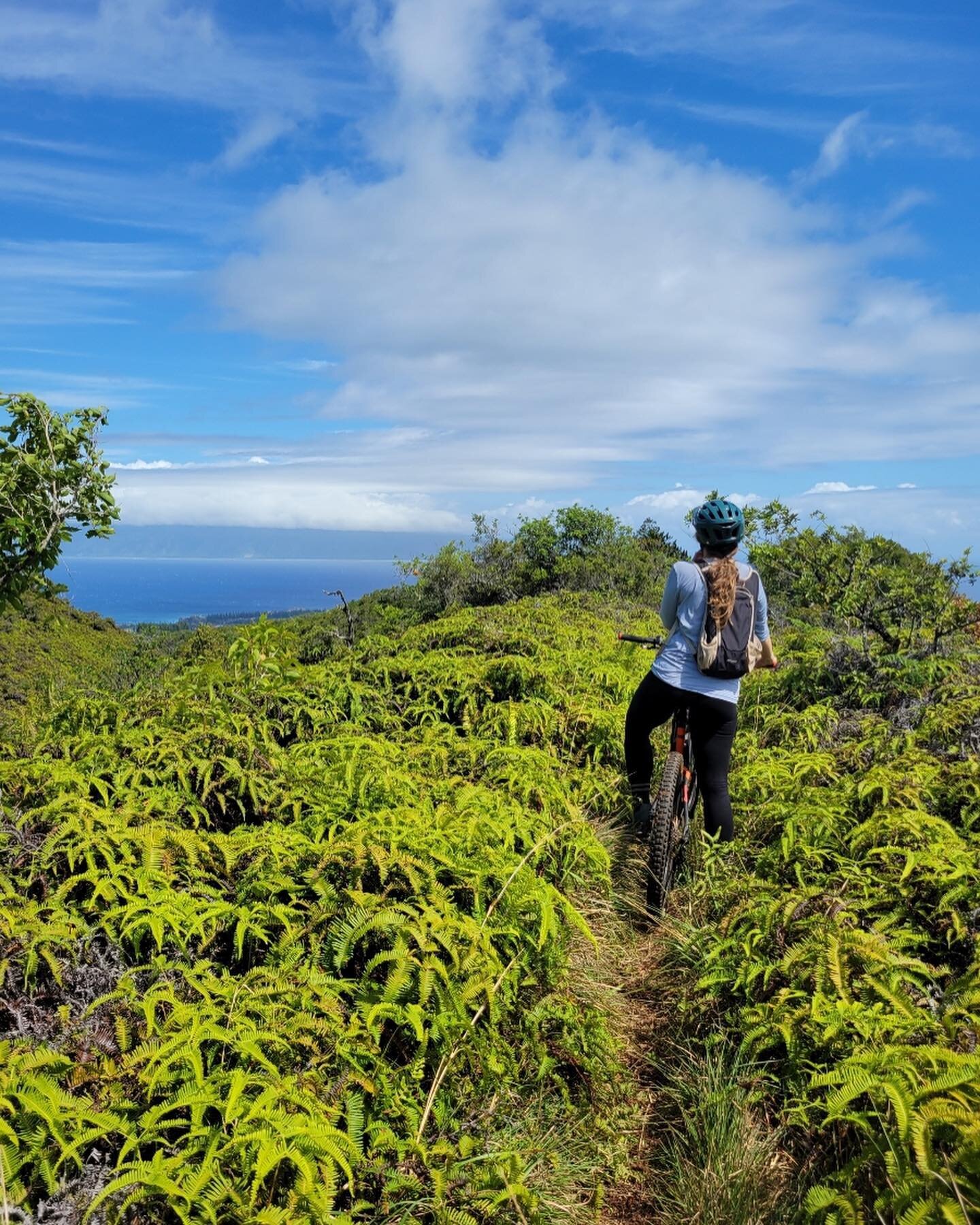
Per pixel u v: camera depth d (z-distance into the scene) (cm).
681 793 499
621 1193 295
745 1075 317
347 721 561
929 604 777
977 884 358
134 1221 206
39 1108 206
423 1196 251
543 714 630
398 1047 292
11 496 615
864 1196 243
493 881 354
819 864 421
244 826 382
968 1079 223
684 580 482
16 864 312
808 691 748
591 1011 349
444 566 1752
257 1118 221
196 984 265
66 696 565
